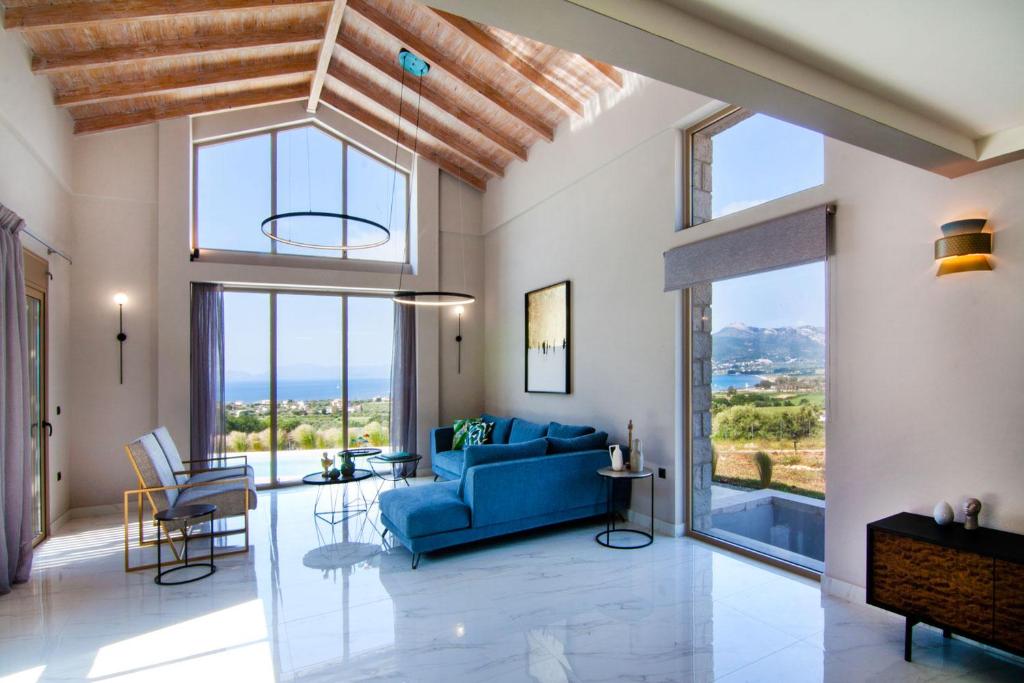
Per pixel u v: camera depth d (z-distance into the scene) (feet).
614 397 16.75
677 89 14.34
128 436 18.76
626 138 16.21
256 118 21.30
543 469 14.28
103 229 18.62
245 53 17.69
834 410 10.84
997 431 8.54
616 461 14.37
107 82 16.74
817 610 10.17
